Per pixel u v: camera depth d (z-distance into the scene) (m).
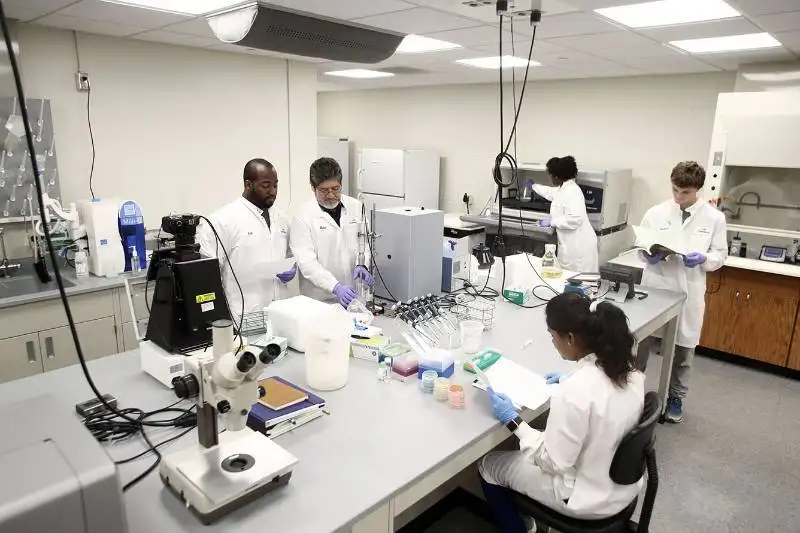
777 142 3.52
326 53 2.36
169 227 1.69
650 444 1.52
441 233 2.58
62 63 3.16
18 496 0.77
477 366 1.82
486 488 1.80
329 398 1.63
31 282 2.93
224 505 1.09
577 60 3.86
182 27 3.02
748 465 2.68
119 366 1.82
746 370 3.87
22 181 3.08
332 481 1.23
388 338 2.04
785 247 3.79
